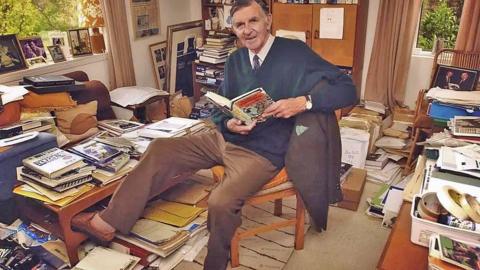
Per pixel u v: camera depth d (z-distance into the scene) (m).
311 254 2.03
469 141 1.75
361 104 3.45
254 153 1.92
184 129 2.48
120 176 2.01
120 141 2.23
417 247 1.23
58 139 2.31
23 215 2.11
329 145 1.89
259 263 1.97
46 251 1.94
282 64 1.93
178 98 3.78
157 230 2.00
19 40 2.66
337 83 1.87
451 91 2.32
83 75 2.87
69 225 1.84
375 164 2.78
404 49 3.19
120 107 2.95
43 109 2.39
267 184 1.89
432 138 1.85
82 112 2.55
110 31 3.12
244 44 1.95
